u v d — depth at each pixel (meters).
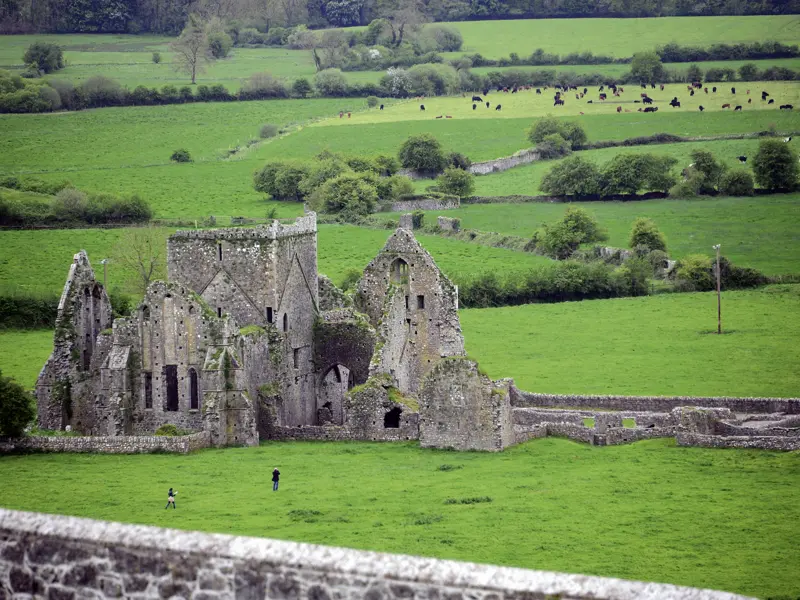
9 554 67.19
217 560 64.75
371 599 62.25
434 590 61.19
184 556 65.06
